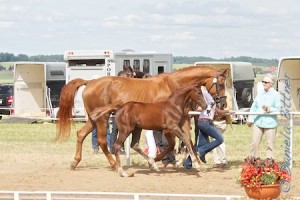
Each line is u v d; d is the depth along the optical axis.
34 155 17.70
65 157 17.23
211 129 13.95
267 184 9.48
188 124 13.49
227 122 14.75
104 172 14.08
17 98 32.88
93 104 14.30
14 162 16.19
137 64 28.86
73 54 28.61
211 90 13.80
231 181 12.60
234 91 30.12
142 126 13.45
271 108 13.67
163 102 13.40
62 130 14.51
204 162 14.30
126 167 14.93
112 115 16.44
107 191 11.57
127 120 13.43
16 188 12.01
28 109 33.19
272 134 13.74
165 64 29.67
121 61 28.48
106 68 28.19
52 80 32.66
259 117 13.78
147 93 13.90
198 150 14.20
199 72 13.80
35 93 33.41
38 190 11.78
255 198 9.57
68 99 14.47
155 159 14.10
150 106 13.41
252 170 9.55
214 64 30.91
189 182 12.55
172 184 12.32
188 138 13.39
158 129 13.44
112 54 28.09
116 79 14.23
